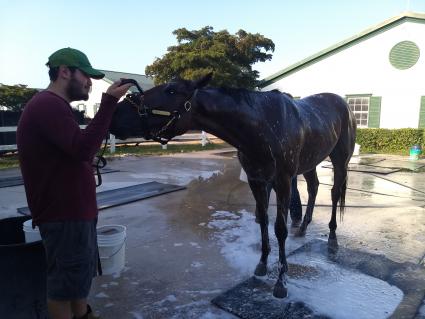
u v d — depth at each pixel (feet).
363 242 11.80
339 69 44.09
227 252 10.92
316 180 12.51
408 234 12.64
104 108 5.08
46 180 5.19
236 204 16.66
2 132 32.94
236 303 7.95
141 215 14.87
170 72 50.85
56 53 5.27
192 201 17.26
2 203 16.58
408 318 7.41
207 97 7.29
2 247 5.85
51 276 5.52
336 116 10.84
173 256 10.65
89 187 5.63
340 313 7.57
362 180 23.24
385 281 9.02
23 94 57.11
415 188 20.65
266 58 59.41
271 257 10.50
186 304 8.03
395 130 39.93
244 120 7.54
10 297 6.03
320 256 10.52
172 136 7.08
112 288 8.75
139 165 29.01
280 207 8.35
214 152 39.34
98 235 9.36
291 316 7.45
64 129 4.92
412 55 39.19
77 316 6.04
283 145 7.97
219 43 49.96
